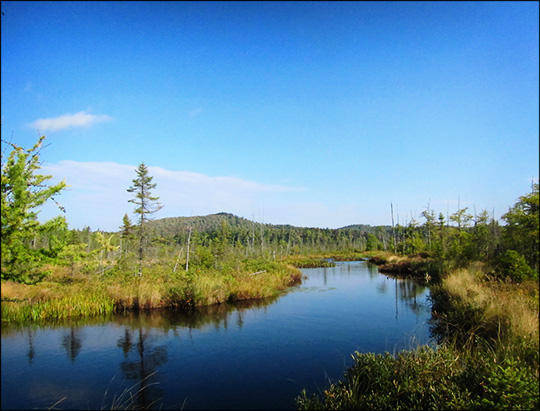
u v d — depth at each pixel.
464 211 40.47
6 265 6.77
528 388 4.60
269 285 22.03
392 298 19.34
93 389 8.28
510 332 8.21
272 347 11.16
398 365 6.90
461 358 7.44
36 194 6.84
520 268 15.20
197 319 15.18
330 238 101.00
